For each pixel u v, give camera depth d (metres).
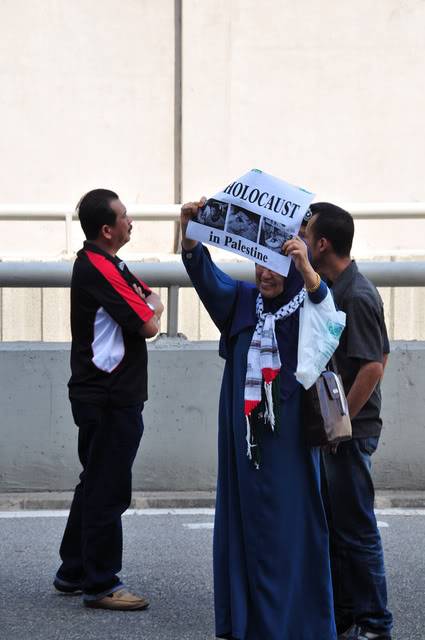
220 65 24.75
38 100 25.02
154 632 10.03
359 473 9.30
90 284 10.48
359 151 25.03
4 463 14.31
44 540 12.95
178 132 25.17
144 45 25.02
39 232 25.34
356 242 25.66
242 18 24.72
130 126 25.14
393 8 24.84
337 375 8.67
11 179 25.12
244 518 8.66
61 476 14.36
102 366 10.48
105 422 10.49
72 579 11.04
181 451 14.39
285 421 8.62
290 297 8.73
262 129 24.92
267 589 8.55
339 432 8.46
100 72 25.05
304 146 24.97
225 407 8.98
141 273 14.23
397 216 17.81
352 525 9.33
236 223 8.58
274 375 8.57
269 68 24.83
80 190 25.19
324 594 8.63
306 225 9.38
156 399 14.34
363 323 9.09
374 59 24.89
